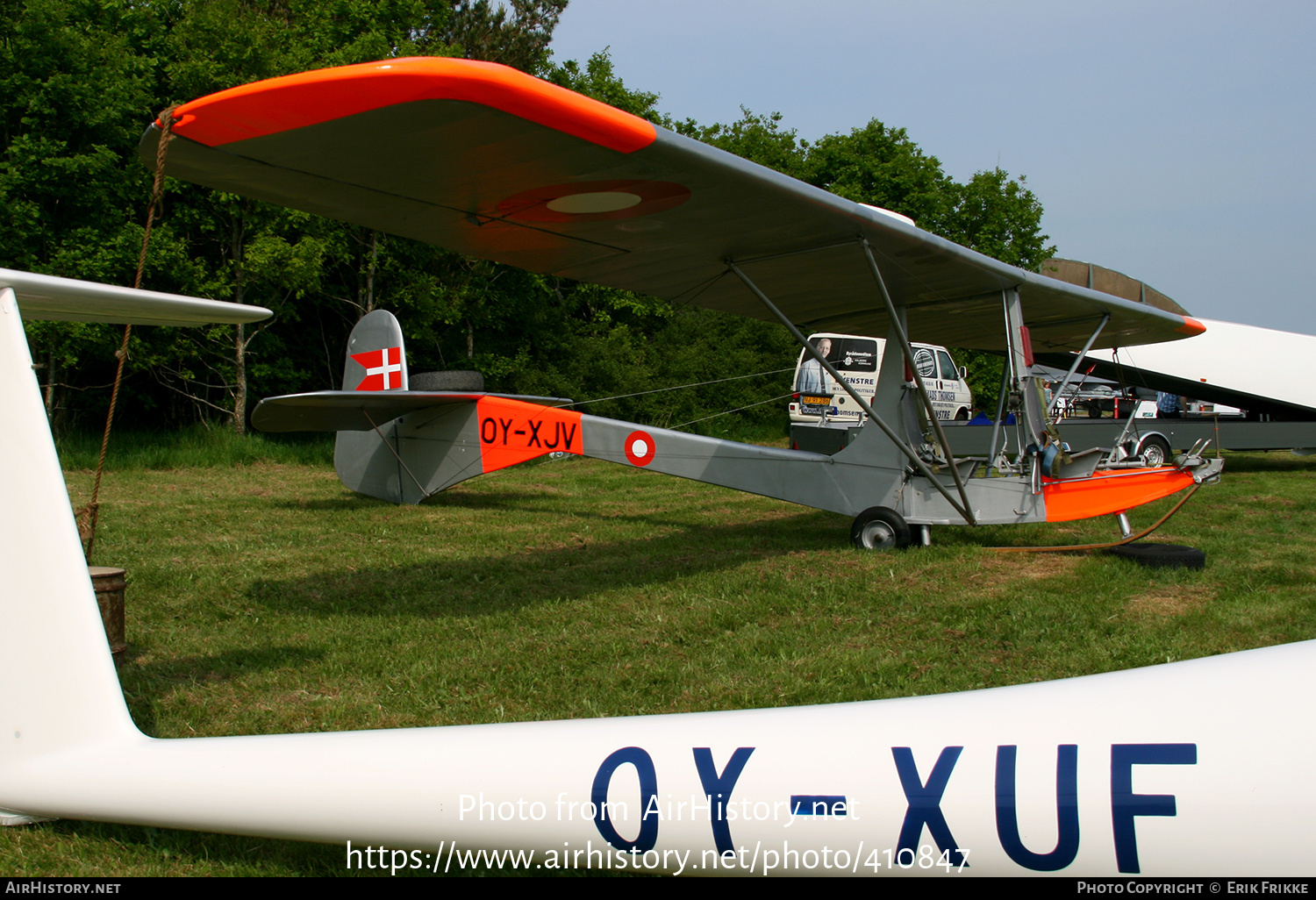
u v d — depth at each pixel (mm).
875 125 26344
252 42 13828
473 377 8773
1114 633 3945
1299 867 1271
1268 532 7145
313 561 5824
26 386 2012
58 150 12242
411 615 4410
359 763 1752
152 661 3629
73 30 12922
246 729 2877
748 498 9781
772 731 1623
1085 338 7980
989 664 3525
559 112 3029
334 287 17438
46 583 1973
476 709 3062
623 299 23172
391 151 3320
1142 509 8641
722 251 5207
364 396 7555
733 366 23188
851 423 14922
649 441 7215
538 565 5711
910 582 5102
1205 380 13688
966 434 11320
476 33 21156
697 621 4219
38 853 2033
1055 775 1425
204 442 14023
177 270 13398
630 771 1626
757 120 28953
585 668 3531
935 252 5285
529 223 4465
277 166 3447
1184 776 1354
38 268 12164
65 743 1936
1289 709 1383
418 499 8719
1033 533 7004
